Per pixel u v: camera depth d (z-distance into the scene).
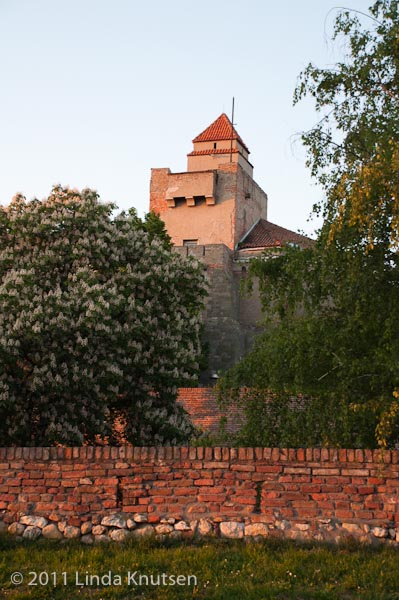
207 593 8.55
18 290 15.77
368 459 10.48
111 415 18.47
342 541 10.10
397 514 10.20
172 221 56.06
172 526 10.57
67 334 15.65
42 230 17.41
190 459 10.83
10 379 15.30
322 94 12.59
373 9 12.17
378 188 10.44
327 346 11.80
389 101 12.25
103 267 17.92
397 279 11.38
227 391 13.28
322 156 12.55
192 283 19.31
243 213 56.81
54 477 10.96
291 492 10.53
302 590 8.60
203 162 59.16
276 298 13.44
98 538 10.57
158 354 18.08
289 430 12.47
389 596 8.40
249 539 10.32
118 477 10.88
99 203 18.23
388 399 10.96
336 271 11.78
